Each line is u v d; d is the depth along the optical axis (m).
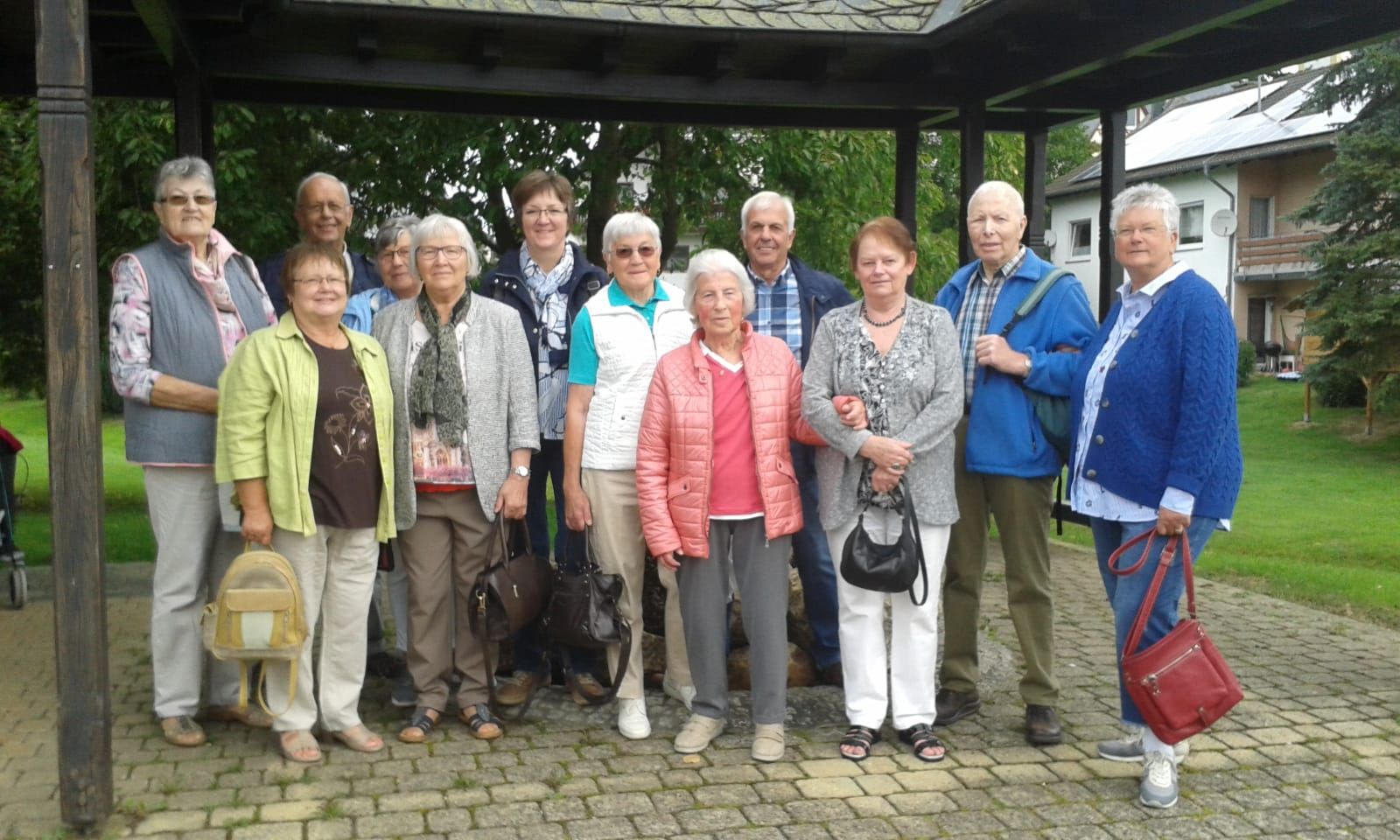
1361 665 5.00
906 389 3.75
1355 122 15.67
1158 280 3.54
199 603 3.92
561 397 4.30
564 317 4.30
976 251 4.00
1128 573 3.55
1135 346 3.54
